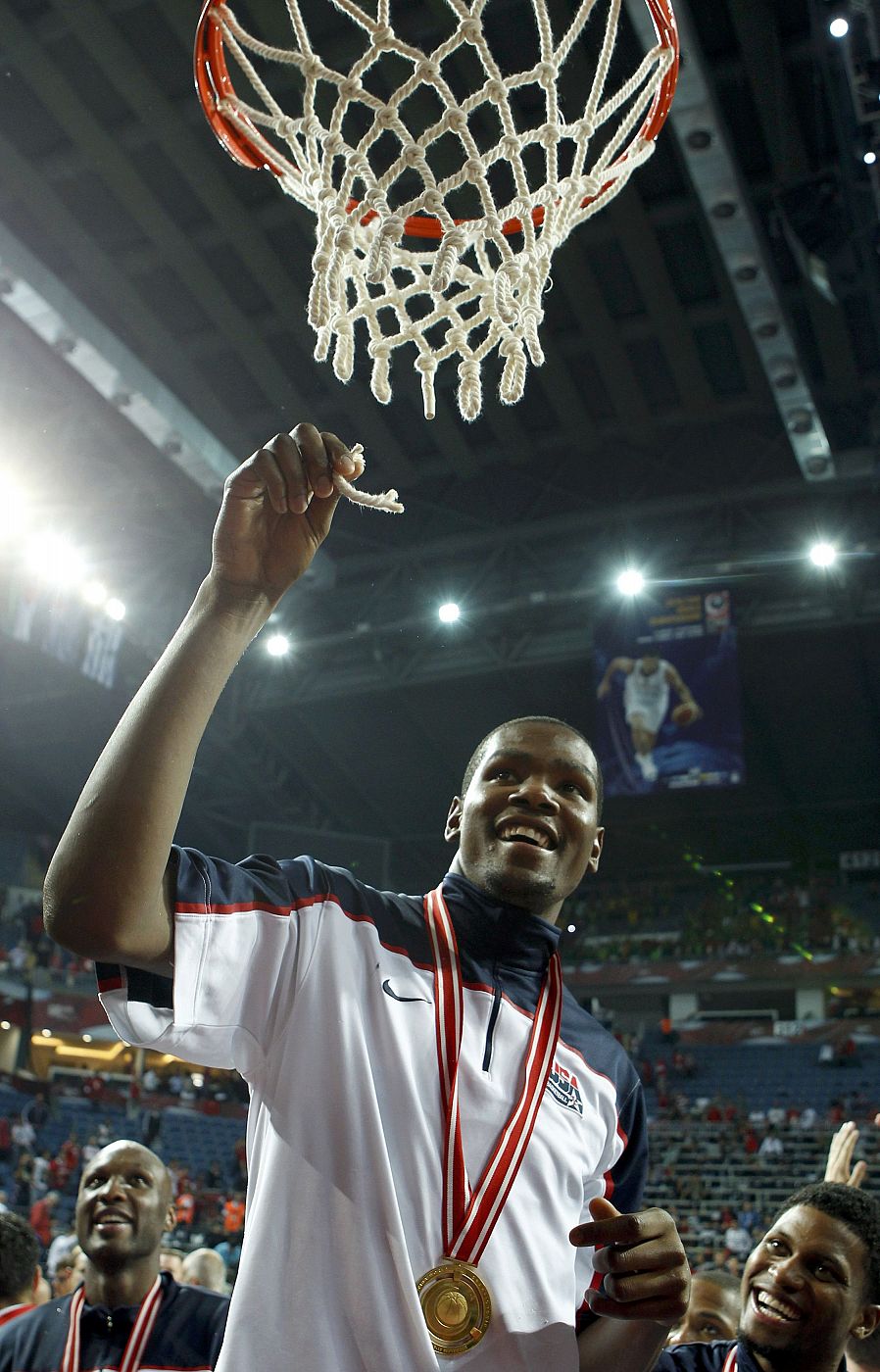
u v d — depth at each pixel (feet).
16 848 83.61
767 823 82.17
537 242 6.84
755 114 45.98
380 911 5.29
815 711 70.85
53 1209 53.21
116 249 54.08
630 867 88.84
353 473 4.95
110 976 4.49
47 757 81.46
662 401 60.80
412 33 39.86
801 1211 7.69
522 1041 5.25
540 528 66.54
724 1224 58.80
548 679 69.62
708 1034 77.25
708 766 59.52
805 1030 75.00
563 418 61.52
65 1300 9.64
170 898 4.60
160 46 45.96
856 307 48.39
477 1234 4.63
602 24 37.04
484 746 6.02
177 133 48.52
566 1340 4.65
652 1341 5.18
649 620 62.80
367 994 4.99
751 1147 64.75
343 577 71.56
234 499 4.87
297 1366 4.21
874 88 30.12
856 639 64.13
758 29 41.98
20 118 49.21
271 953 4.84
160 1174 9.77
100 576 66.18
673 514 64.90
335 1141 4.58
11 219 52.95
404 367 56.34
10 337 54.60
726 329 55.67
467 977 5.26
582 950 84.02
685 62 36.70
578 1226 4.65
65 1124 67.67
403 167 6.59
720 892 84.23
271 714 75.20
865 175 34.04
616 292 54.95
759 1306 7.47
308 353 57.62
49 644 59.77
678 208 49.47
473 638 69.56
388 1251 4.44
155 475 62.69
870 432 56.59
